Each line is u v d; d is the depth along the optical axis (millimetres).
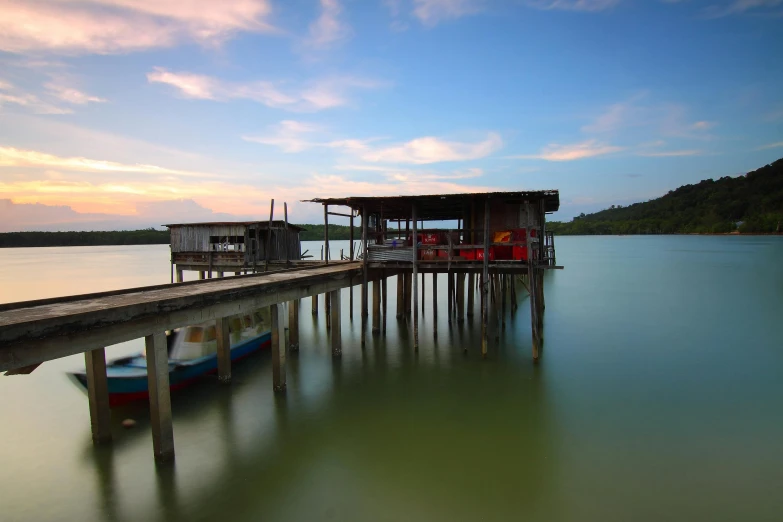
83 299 9180
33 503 7477
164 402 8586
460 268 15898
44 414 10844
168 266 54906
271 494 7695
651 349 16500
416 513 7160
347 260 24266
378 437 9742
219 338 12812
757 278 37969
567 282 37094
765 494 7586
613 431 9953
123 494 7699
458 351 16375
